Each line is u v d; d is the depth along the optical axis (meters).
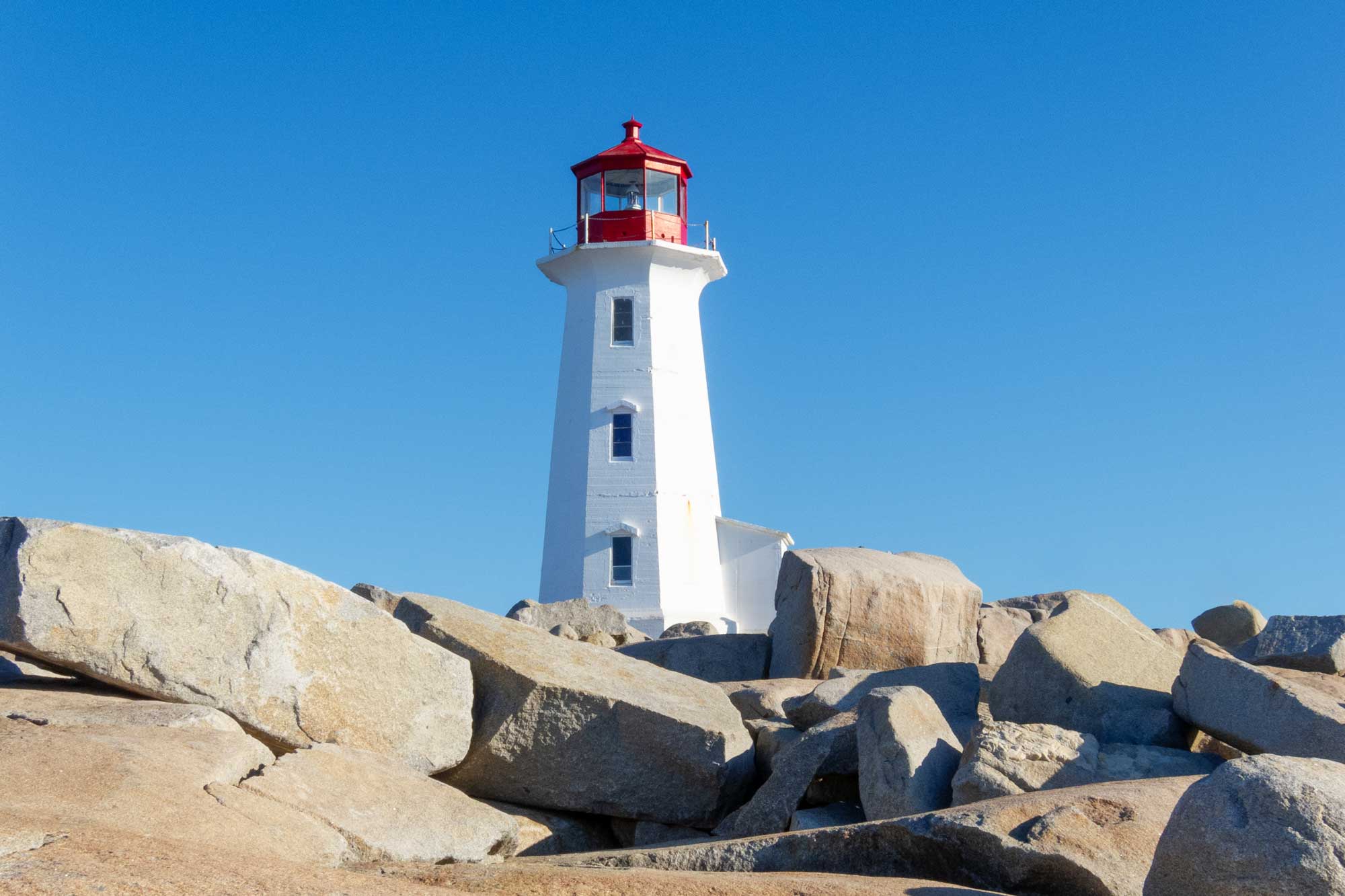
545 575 39.81
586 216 41.50
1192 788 7.52
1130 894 8.38
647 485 38.94
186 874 6.51
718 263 41.47
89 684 11.10
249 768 9.77
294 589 11.52
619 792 12.65
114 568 10.59
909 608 18.86
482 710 12.91
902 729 11.49
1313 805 7.06
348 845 9.48
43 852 6.45
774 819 12.08
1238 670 12.17
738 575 40.06
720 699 13.95
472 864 9.44
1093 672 13.45
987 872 8.86
